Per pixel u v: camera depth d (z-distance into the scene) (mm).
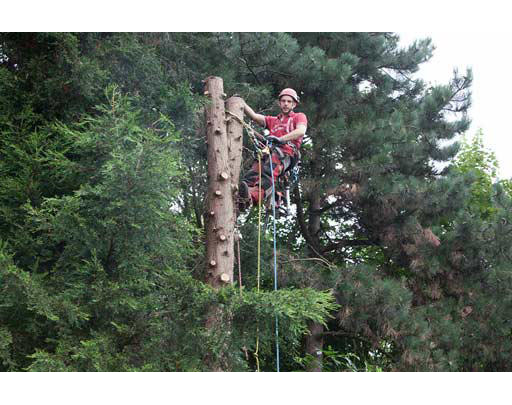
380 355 16234
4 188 9008
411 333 14305
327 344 18203
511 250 15547
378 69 17969
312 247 16828
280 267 14828
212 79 8117
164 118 8625
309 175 15969
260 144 8227
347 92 15453
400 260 17016
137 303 7672
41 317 7773
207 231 7887
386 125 15805
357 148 15781
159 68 11688
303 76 14836
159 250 8500
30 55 10047
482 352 15375
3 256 7246
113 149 7754
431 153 17062
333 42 16656
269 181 8070
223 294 7367
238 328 7555
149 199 7691
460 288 15969
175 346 7570
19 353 7613
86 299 7762
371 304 14406
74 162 8602
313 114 15398
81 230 7914
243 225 14469
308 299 7312
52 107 9898
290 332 7609
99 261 7805
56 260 8984
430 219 16750
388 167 15922
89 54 10586
